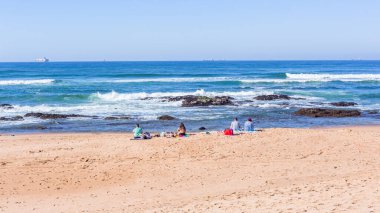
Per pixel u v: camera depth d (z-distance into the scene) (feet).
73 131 88.48
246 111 117.19
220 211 31.76
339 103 131.34
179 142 64.49
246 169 50.85
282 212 29.27
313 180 44.83
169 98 137.59
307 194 34.63
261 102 135.95
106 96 141.79
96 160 55.83
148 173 50.49
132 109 119.75
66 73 304.30
